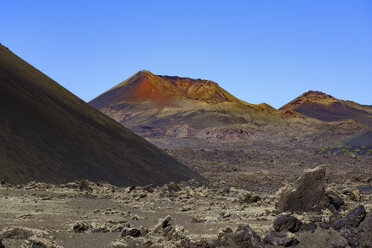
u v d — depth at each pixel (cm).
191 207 2677
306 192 2089
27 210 2331
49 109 5509
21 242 1487
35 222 1958
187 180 5762
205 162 12494
